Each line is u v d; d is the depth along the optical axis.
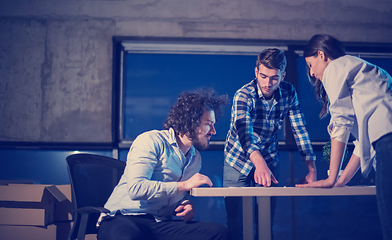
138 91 2.99
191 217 1.37
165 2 2.99
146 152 1.31
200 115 1.35
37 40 2.91
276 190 1.19
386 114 1.12
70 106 2.88
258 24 3.01
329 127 1.27
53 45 2.91
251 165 1.82
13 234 2.12
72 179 1.50
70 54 2.91
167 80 3.00
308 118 3.01
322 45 1.34
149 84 2.99
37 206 2.13
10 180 2.62
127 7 2.97
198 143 1.39
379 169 1.10
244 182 1.84
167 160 1.36
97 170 1.62
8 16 2.91
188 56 3.03
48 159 2.82
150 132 1.42
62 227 2.23
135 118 2.96
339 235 2.86
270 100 1.88
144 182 1.22
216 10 3.00
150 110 2.98
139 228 1.21
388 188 1.05
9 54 2.88
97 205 1.56
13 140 2.82
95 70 2.91
